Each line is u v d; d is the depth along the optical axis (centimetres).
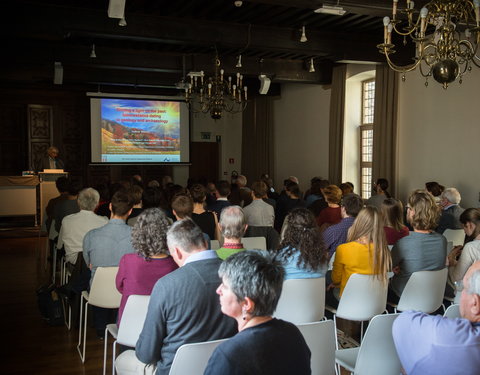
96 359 352
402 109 832
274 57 966
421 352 152
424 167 787
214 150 1404
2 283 585
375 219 297
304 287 277
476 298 148
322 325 203
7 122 1234
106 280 313
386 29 380
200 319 187
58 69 847
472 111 688
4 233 965
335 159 997
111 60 855
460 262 303
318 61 979
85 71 1024
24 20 620
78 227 426
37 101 1255
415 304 301
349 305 297
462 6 386
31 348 373
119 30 663
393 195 845
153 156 1250
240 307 134
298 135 1161
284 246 284
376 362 225
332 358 208
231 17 707
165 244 254
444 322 151
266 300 130
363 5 541
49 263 682
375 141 878
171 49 914
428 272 297
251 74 943
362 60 800
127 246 326
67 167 1290
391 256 324
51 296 430
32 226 1040
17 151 1247
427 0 561
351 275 292
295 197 654
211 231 446
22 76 966
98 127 1202
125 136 1224
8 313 465
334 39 783
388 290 347
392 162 848
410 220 326
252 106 1320
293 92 1174
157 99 1248
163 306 187
